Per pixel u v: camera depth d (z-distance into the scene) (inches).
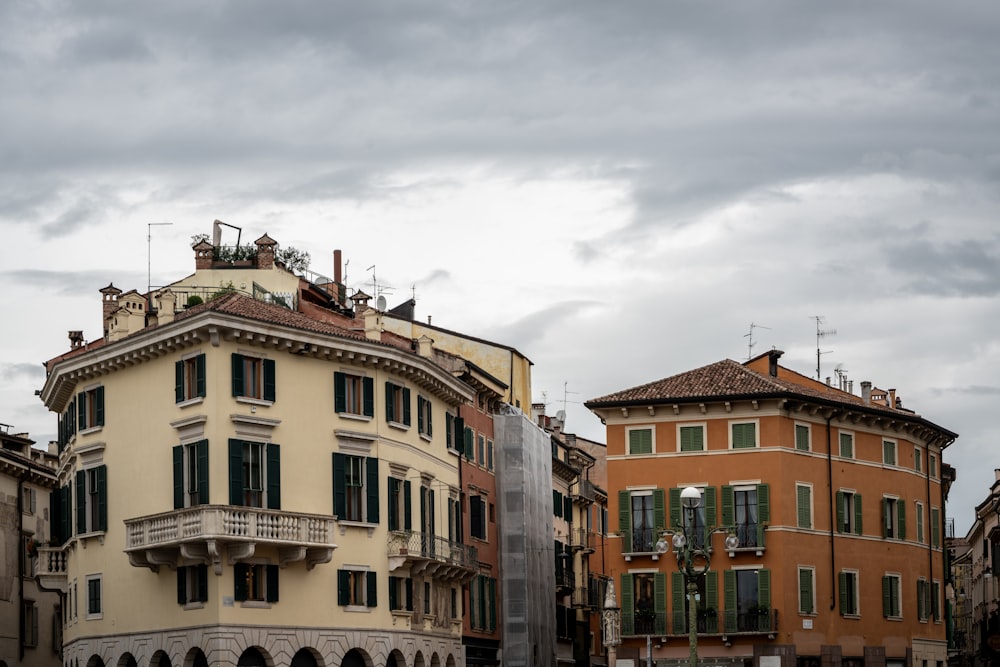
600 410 3152.1
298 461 2321.6
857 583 3142.2
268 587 2255.2
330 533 2308.1
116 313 2496.3
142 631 2315.5
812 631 3026.6
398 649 2466.8
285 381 2326.5
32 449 3321.9
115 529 2385.6
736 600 3006.9
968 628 5300.2
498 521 3161.9
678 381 3164.4
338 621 2351.1
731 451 3053.6
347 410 2426.2
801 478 3065.9
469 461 2979.8
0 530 3019.2
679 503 3063.5
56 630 3260.3
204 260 2874.0
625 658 3053.6
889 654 3176.7
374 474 2449.6
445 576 2696.9
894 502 3280.0
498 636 3095.5
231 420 2233.0
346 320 2864.2
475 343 3341.5
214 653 2176.4
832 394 3356.3
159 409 2322.8
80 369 2469.2
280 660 2253.9
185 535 2181.3
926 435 3415.4
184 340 2267.5
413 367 2568.9
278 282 2834.6
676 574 3046.3
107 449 2422.5
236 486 2219.5
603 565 4227.4
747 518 3029.0
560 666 3597.4
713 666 3006.9
